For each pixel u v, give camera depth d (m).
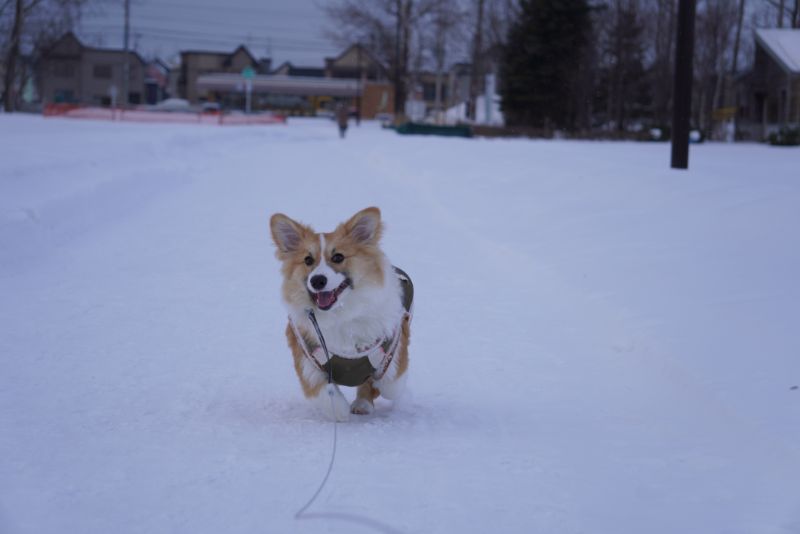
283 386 5.85
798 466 4.31
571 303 8.12
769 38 43.16
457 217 13.41
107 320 7.31
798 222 9.36
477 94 64.06
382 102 94.69
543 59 46.28
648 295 7.71
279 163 23.28
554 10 45.62
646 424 5.16
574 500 3.96
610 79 47.72
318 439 4.75
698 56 49.91
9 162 12.94
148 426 4.91
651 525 3.69
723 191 12.07
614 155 22.61
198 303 8.00
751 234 9.23
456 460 4.45
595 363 6.49
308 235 5.04
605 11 49.31
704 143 40.00
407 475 4.21
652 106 52.66
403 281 5.53
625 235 10.27
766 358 5.78
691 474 4.32
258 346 6.77
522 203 13.72
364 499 3.88
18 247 9.31
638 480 4.23
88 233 11.02
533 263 9.82
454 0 62.88
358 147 32.44
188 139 23.94
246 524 3.59
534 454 4.58
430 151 25.02
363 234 5.03
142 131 27.47
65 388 5.58
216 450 4.53
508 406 5.51
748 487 4.14
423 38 64.81
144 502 3.82
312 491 3.97
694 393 5.52
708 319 6.75
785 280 7.43
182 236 11.27
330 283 4.70
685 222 10.37
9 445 4.52
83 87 99.31
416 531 3.56
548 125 46.22
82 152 16.22
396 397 5.34
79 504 3.78
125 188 13.91
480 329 7.43
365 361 4.98
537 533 3.59
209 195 15.33
